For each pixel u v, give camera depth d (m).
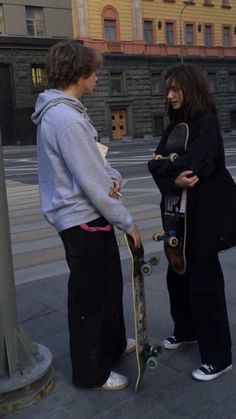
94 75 2.78
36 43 35.97
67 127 2.54
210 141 2.77
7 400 2.72
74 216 2.68
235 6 47.66
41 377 2.82
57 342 3.56
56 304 4.28
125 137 39.25
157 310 4.02
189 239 2.90
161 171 2.87
